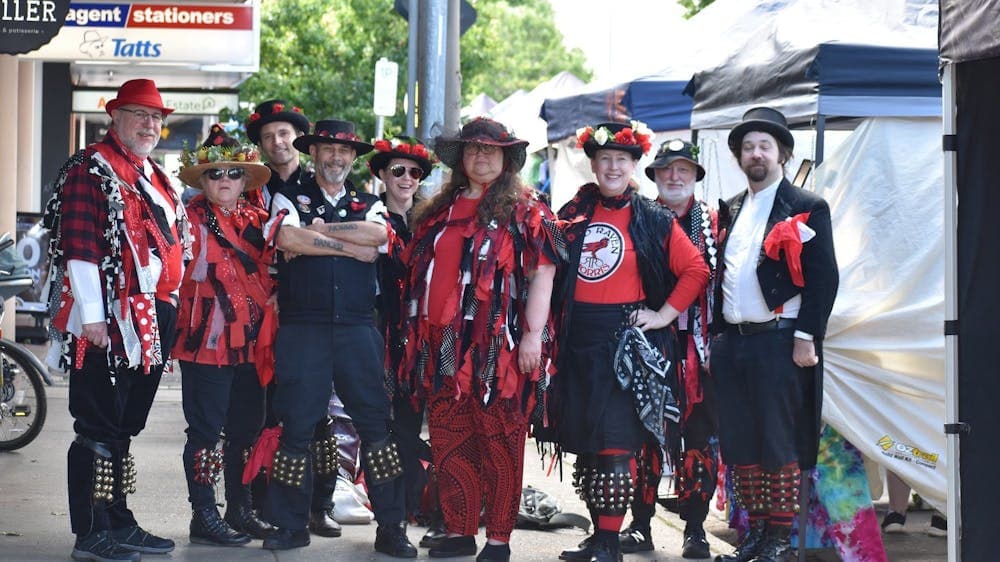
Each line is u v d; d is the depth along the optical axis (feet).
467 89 102.47
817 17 22.27
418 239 18.12
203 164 18.44
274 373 18.81
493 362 17.44
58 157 53.88
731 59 23.58
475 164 17.63
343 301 18.15
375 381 18.38
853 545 19.44
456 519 18.39
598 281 17.92
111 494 17.37
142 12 38.52
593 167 18.33
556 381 18.24
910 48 20.30
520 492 18.11
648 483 19.31
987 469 15.88
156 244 16.92
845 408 19.44
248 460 19.30
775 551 18.08
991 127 15.74
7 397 27.25
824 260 17.51
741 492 18.52
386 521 18.52
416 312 18.11
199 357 18.37
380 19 79.10
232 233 18.67
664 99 30.78
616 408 17.78
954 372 16.01
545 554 19.07
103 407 17.24
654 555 19.67
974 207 15.87
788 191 18.12
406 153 20.04
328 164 18.34
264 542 18.69
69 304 16.76
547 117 35.96
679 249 18.02
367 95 78.48
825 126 23.65
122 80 52.03
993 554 15.87
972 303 15.89
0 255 25.64
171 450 27.68
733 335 18.24
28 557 17.47
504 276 17.48
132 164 17.11
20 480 23.81
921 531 22.36
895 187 20.20
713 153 29.60
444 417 18.26
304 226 18.21
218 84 49.88
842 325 19.54
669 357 18.17
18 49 20.44
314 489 19.85
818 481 19.62
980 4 15.02
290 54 79.10
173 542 18.21
